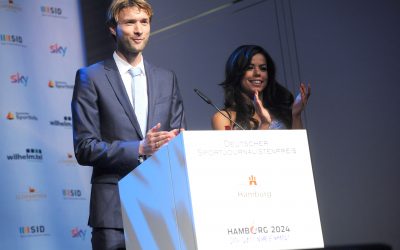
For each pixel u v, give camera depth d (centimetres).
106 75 484
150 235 357
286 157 334
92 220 454
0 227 773
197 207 314
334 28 705
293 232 327
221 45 770
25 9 844
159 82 493
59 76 846
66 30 863
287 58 731
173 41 801
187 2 795
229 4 767
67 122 838
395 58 667
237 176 323
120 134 471
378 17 678
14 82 816
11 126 803
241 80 602
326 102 707
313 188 335
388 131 667
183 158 320
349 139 692
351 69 693
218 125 592
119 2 491
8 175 789
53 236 798
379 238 668
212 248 312
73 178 826
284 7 732
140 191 366
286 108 611
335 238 693
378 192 670
